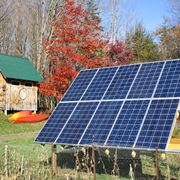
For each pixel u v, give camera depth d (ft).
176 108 26.03
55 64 98.07
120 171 31.19
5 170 26.68
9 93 91.20
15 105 92.73
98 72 37.09
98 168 32.45
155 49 156.97
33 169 28.68
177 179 27.86
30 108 97.25
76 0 114.32
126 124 27.20
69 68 91.20
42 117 85.66
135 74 33.24
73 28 93.71
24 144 48.70
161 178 28.58
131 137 25.63
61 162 34.76
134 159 34.81
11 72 92.38
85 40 94.12
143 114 27.32
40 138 30.48
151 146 23.95
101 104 31.30
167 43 146.82
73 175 29.04
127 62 122.42
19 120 78.69
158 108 27.09
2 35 149.59
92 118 29.99
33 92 98.43
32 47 134.51
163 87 29.19
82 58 91.15
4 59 97.96
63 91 93.25
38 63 115.75
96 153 36.78
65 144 28.37
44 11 121.90
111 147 25.73
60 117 32.19
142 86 30.89
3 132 66.33
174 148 27.45
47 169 29.99
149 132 25.23
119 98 30.89
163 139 23.98
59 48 91.20
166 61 32.45
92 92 33.88
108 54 113.19
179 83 28.58
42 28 118.42
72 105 33.30
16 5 147.43
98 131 27.99
